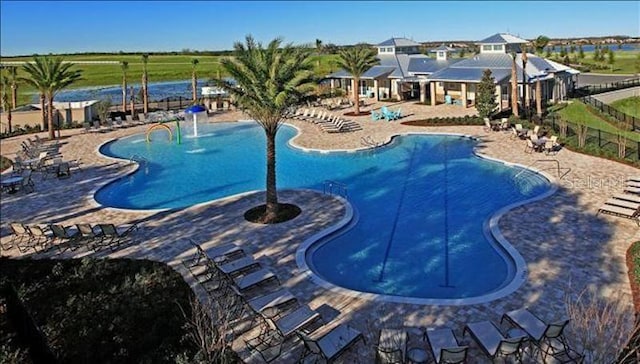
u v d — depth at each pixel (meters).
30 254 17.53
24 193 25.67
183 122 48.84
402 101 57.09
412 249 17.50
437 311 12.60
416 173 27.69
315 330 11.90
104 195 25.64
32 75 39.88
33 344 11.85
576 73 53.75
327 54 112.38
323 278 15.54
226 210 21.42
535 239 16.91
